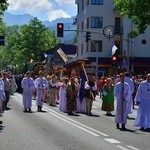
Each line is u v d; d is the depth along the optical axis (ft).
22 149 43.09
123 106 63.21
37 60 376.07
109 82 87.30
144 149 44.55
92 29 229.25
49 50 356.79
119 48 228.02
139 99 62.80
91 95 85.25
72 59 272.72
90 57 225.15
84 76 90.27
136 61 219.82
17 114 83.41
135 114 89.51
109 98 86.58
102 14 229.86
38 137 52.03
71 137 52.60
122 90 63.31
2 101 68.23
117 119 63.36
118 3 156.97
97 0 230.27
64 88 92.12
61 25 140.26
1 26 262.06
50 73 165.27
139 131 60.03
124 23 226.17
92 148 44.42
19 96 152.97
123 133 57.47
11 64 480.64
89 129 61.05
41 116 79.97
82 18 247.91
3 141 48.44
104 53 226.79
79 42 253.44
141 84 62.95
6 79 95.61
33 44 377.71
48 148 43.96
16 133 55.36
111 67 222.69
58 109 98.58
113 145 46.70
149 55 224.94
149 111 62.64
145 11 151.74
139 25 154.30
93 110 98.12
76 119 75.51
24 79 91.91
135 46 224.33
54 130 59.21
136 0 152.76
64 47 347.36
